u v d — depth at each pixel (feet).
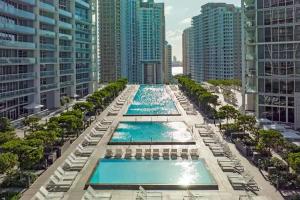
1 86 245.04
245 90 261.44
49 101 325.21
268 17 240.12
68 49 363.35
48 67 321.52
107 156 161.38
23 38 279.28
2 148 126.31
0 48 245.24
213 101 273.75
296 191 117.91
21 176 129.08
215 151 165.07
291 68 231.09
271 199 112.16
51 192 118.52
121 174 139.03
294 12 227.40
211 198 113.50
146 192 118.42
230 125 204.74
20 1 264.11
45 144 153.28
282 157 149.79
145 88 496.23
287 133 191.83
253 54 259.80
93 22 453.99
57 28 327.26
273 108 243.19
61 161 153.89
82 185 126.00
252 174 135.44
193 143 185.26
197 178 133.49
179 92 437.99
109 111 298.35
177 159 157.17
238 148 171.83
